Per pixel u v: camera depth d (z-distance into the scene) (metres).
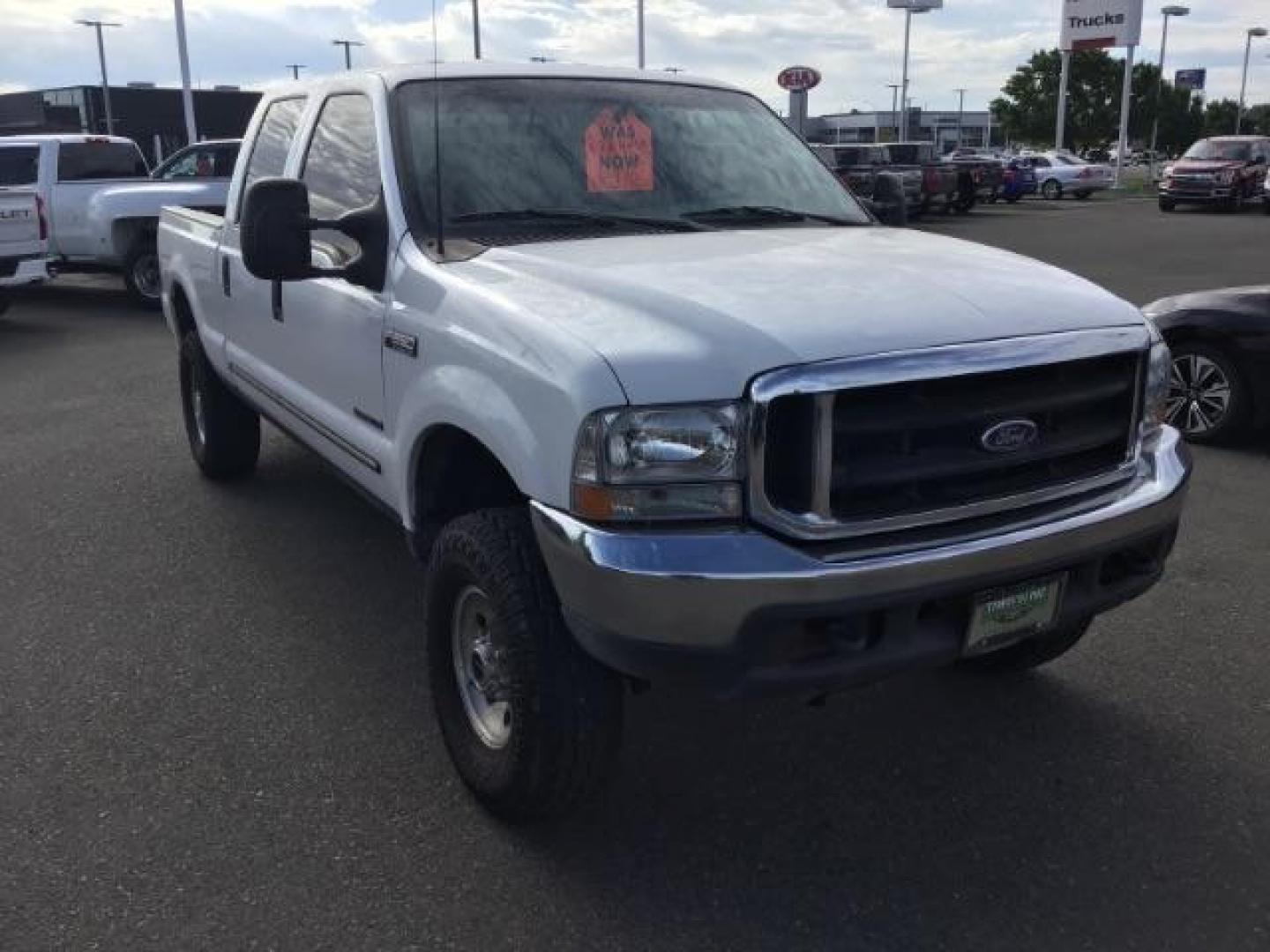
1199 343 7.36
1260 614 4.71
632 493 2.67
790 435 2.66
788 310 2.80
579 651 2.97
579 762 3.02
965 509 2.83
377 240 3.77
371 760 3.66
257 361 5.20
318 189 4.47
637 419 2.65
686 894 3.03
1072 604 3.07
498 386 3.01
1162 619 4.67
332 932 2.88
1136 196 42.94
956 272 3.21
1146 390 3.19
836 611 2.65
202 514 6.07
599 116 4.20
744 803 3.44
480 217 3.75
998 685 4.13
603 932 2.89
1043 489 2.96
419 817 3.36
